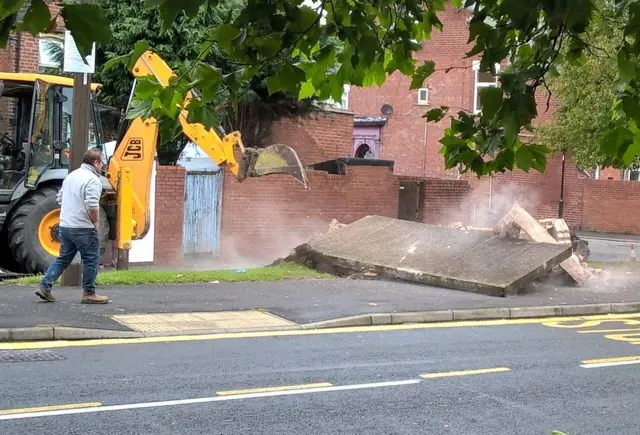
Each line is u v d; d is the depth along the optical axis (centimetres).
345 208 2103
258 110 2106
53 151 1371
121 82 1769
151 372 765
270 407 663
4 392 677
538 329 1106
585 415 676
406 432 608
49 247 1360
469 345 967
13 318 930
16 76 1370
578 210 3441
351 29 291
